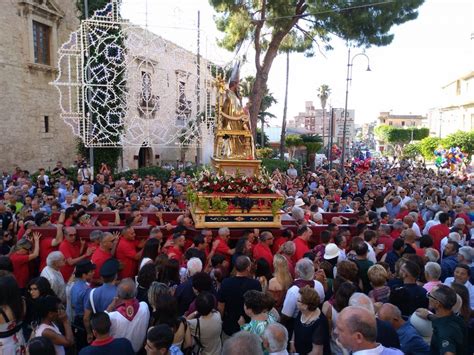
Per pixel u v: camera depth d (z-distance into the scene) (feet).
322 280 19.35
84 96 67.77
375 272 17.84
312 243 31.68
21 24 75.25
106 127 69.21
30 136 78.74
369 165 101.81
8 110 73.36
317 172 85.76
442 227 30.50
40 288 16.52
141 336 15.64
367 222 31.09
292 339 16.53
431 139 155.12
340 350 15.29
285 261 19.65
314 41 82.28
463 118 175.11
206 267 24.39
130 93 72.13
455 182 69.05
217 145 35.96
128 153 94.38
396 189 52.24
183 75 79.46
